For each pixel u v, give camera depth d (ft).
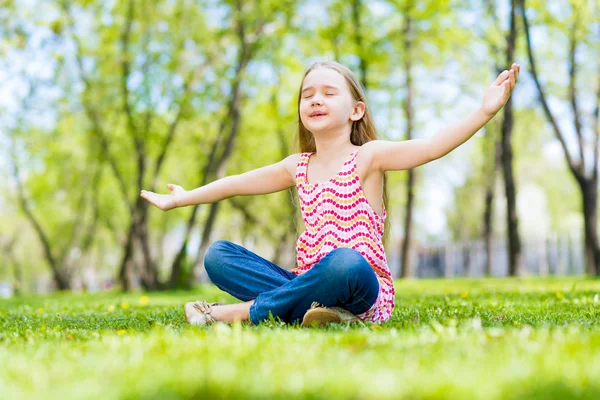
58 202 102.47
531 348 7.46
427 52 61.93
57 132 75.25
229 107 57.77
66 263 108.47
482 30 58.65
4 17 57.26
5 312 20.66
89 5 60.39
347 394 5.54
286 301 11.19
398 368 6.54
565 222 138.41
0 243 133.39
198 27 60.23
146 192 13.30
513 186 56.59
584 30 54.95
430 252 96.99
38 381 6.33
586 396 5.62
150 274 58.95
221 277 12.26
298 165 12.88
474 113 11.37
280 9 56.90
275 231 100.17
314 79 12.54
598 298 20.15
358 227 11.88
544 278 50.24
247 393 5.62
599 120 56.24
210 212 58.54
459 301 20.33
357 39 55.83
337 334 9.18
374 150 12.10
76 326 13.20
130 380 6.12
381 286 11.87
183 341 8.60
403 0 55.01
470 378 5.98
